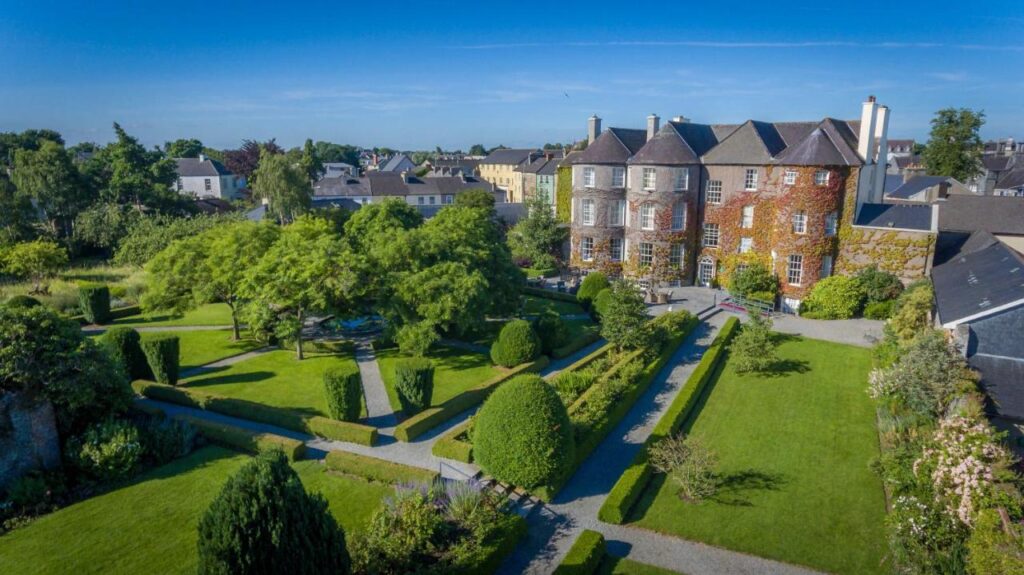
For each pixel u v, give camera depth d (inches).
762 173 1845.5
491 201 3139.8
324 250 1307.8
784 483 859.4
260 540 486.0
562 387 1119.0
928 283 1517.0
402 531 654.5
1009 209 1936.5
